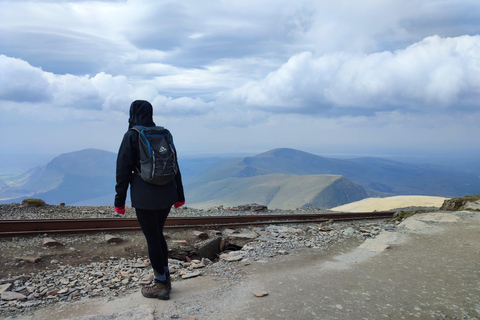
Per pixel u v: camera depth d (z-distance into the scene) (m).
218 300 3.20
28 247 5.10
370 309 3.02
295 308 3.00
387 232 6.77
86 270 4.44
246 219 9.02
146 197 2.99
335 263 4.68
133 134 3.00
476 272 4.17
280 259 4.93
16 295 3.38
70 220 6.24
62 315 2.91
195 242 6.77
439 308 3.08
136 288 3.73
